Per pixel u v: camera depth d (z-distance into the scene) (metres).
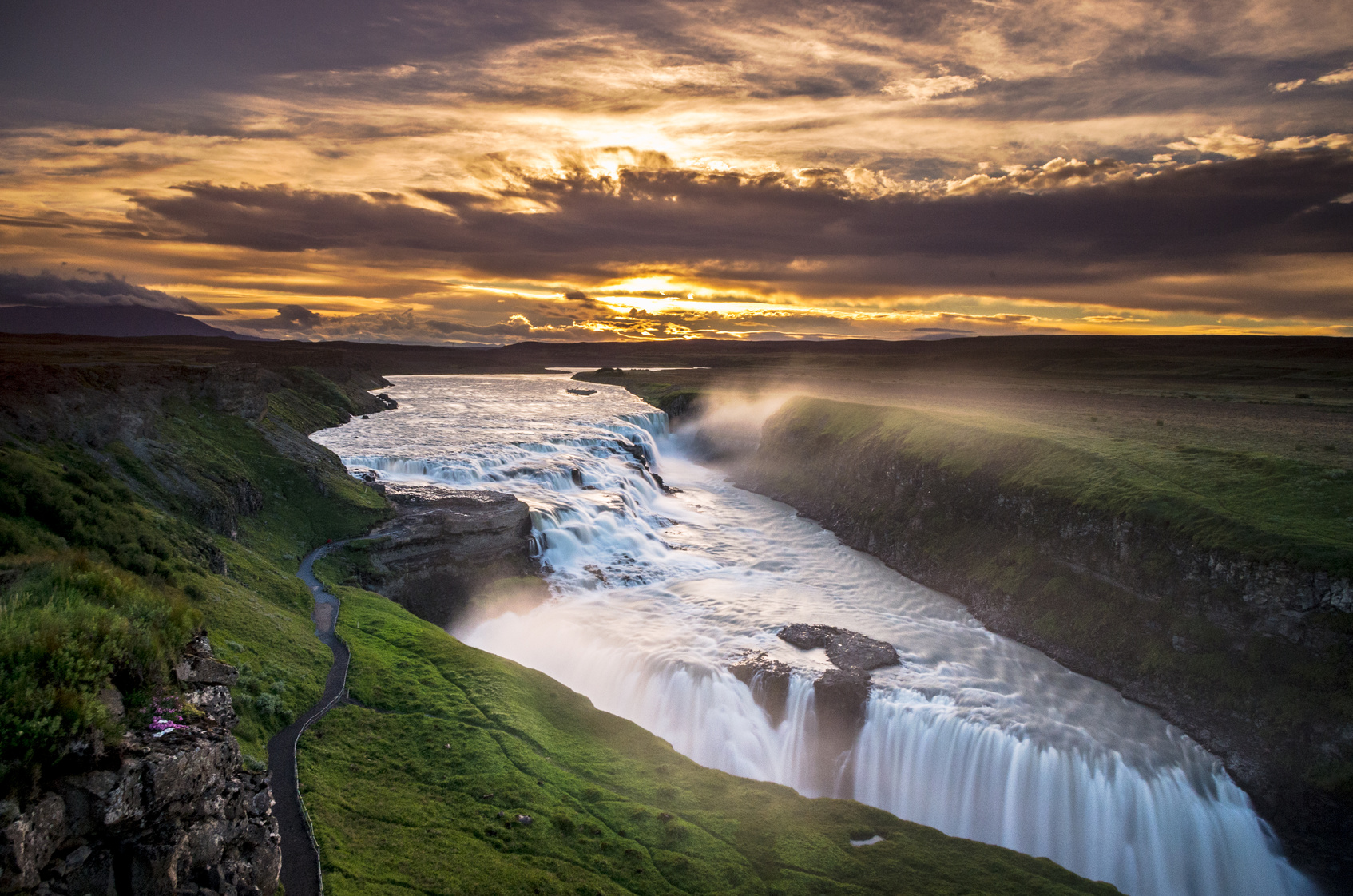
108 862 13.59
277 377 116.31
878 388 151.12
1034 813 41.62
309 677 36.97
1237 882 38.12
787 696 47.97
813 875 29.12
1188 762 42.72
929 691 48.47
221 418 69.00
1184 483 58.03
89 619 16.44
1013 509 66.12
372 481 76.44
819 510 94.25
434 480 81.56
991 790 42.72
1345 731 39.53
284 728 32.38
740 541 83.50
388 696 37.16
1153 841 39.53
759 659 51.25
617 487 92.12
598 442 107.75
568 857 27.48
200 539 43.78
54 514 32.00
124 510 38.69
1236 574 47.16
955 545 70.50
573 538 72.81
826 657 52.12
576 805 31.28
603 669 52.88
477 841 27.19
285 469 66.31
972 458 75.62
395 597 58.25
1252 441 71.81
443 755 32.81
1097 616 54.69
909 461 82.81
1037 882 30.19
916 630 58.78
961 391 142.12
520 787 31.20
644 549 76.38
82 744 13.88
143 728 15.74
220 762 16.67
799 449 110.94
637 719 49.81
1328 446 67.94
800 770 45.94
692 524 89.12
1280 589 44.72
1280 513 50.62
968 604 64.19
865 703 46.78
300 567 55.28
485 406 157.75
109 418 50.84
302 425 102.56
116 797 13.78
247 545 54.31
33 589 17.86
